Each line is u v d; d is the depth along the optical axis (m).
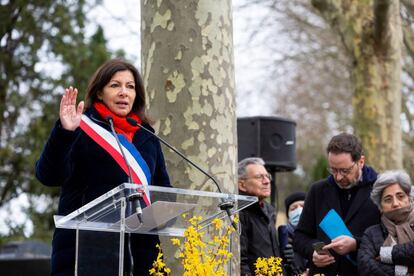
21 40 21.84
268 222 8.38
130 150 5.55
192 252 5.22
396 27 14.81
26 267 16.02
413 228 7.01
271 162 11.64
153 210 5.05
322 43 22.73
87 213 5.02
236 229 5.52
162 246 6.90
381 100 14.83
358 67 14.91
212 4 7.30
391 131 14.83
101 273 5.16
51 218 21.61
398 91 14.95
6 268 15.96
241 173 8.47
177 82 7.22
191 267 5.17
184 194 5.13
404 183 7.09
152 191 4.99
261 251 8.16
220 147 7.21
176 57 7.24
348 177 7.48
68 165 5.32
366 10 14.95
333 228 7.31
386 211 7.08
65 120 5.22
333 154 7.49
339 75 26.42
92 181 5.46
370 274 6.98
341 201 7.63
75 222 5.11
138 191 4.91
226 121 7.28
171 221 5.45
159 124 7.23
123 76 5.68
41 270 16.08
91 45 21.75
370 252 7.05
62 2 21.77
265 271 5.99
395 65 14.90
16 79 21.80
